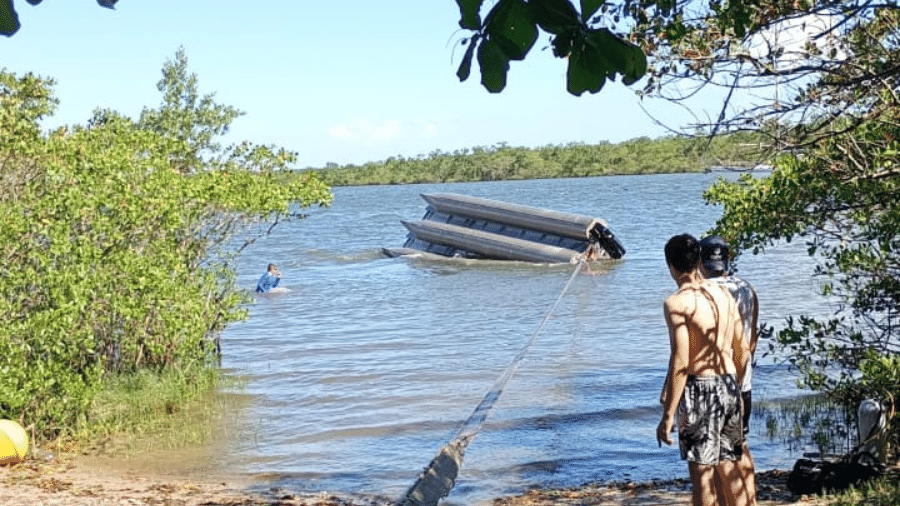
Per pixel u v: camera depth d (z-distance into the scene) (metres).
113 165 16.41
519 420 14.62
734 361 6.18
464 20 2.37
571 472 11.68
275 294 34.62
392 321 27.41
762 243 11.08
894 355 11.27
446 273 39.59
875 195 9.48
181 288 16.58
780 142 6.41
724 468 6.13
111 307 15.36
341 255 50.53
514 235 42.69
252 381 18.52
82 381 13.80
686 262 6.00
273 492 11.16
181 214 17.58
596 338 22.80
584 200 98.81
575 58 2.42
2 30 2.11
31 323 12.97
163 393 16.06
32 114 18.67
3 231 13.98
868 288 11.43
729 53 6.51
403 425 14.64
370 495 11.08
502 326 25.77
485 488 11.01
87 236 15.13
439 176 188.50
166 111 29.22
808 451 12.04
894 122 7.33
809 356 11.96
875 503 7.97
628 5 6.02
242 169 19.91
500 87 2.41
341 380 18.45
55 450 13.30
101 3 2.14
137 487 11.34
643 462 12.06
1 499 10.39
